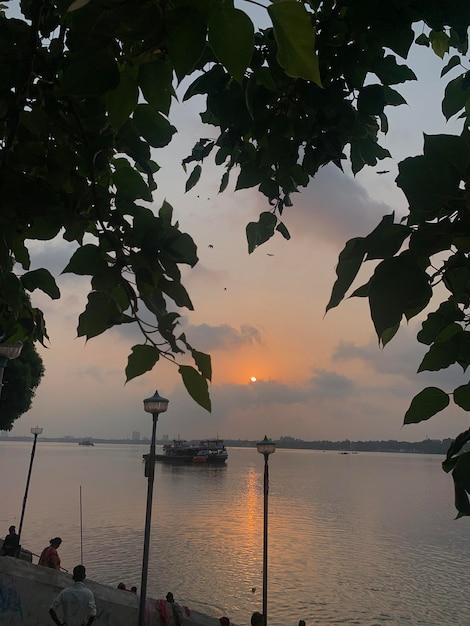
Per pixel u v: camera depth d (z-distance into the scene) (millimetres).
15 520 55219
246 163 2365
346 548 48469
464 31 1684
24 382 27484
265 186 2479
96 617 11219
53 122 1691
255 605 30484
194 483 114250
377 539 53781
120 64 1501
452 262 1285
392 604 31656
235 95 1828
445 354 1573
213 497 86688
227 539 50219
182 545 46344
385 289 1143
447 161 1148
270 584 35094
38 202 1699
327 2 1882
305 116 1920
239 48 1088
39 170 1846
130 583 33500
